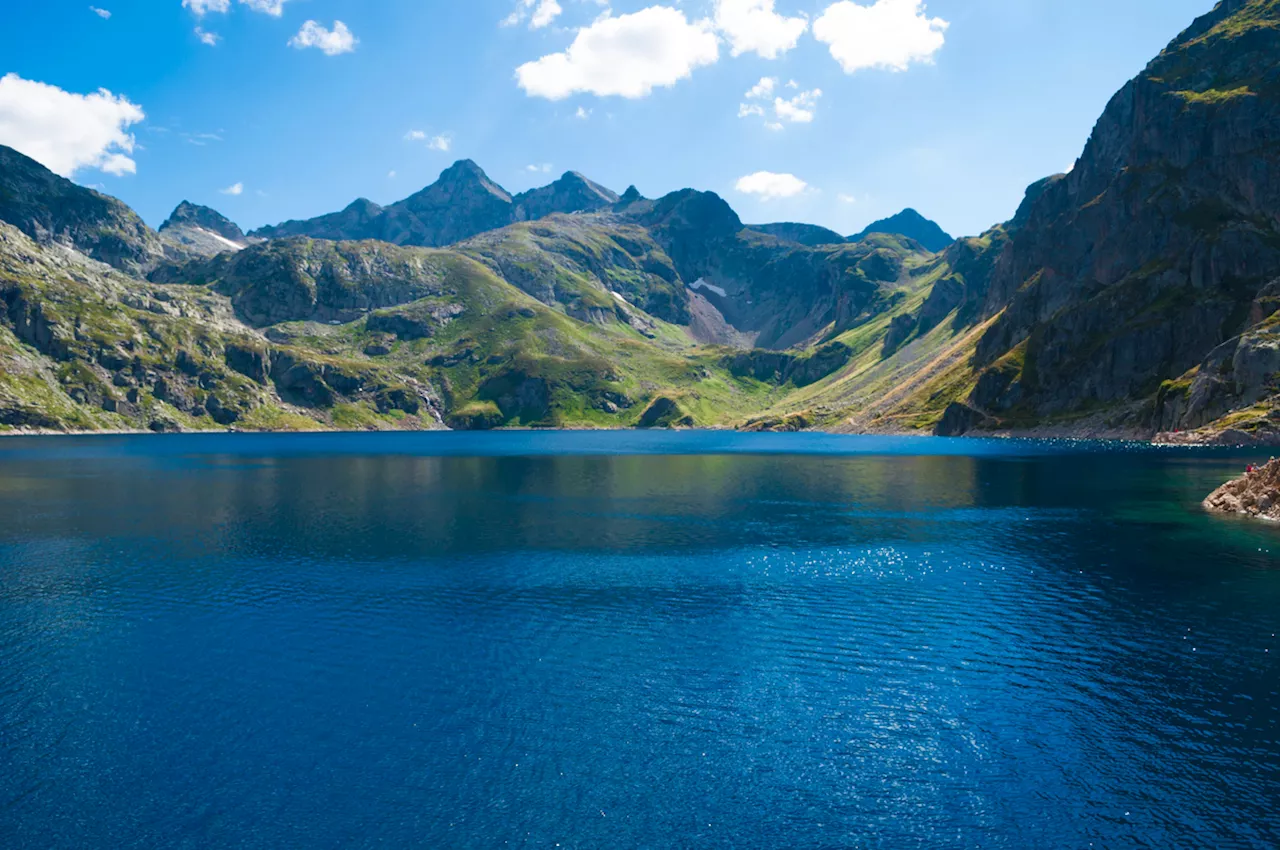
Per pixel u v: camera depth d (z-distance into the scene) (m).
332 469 192.12
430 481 161.25
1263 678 45.22
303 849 29.53
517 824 31.16
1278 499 99.25
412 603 62.31
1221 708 41.28
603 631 54.91
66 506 119.06
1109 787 33.72
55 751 36.84
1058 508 111.88
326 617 58.31
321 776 34.59
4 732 38.78
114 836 30.34
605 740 38.12
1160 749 36.97
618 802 32.75
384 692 43.78
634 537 92.38
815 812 32.09
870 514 110.25
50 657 49.50
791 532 95.56
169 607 61.09
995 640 52.44
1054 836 30.45
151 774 34.78
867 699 42.81
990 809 32.25
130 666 47.88
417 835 30.47
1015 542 86.88
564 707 41.91
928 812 32.03
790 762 36.06
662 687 44.59
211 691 43.94
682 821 31.44
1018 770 35.22
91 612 59.62
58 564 76.75
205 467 195.50
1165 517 101.12
